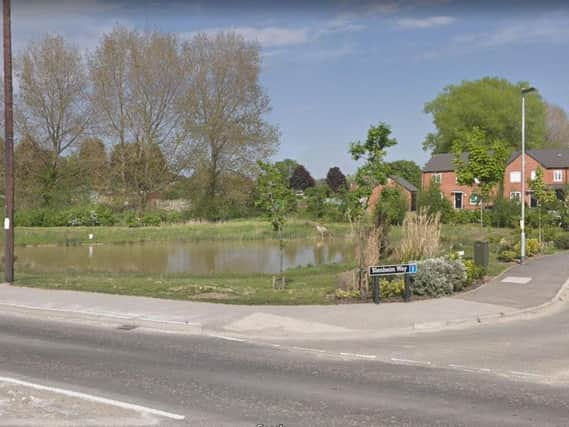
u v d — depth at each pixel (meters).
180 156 55.56
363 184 17.67
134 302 15.03
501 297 15.66
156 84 54.62
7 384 8.29
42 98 53.72
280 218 19.39
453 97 79.62
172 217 54.91
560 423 6.78
